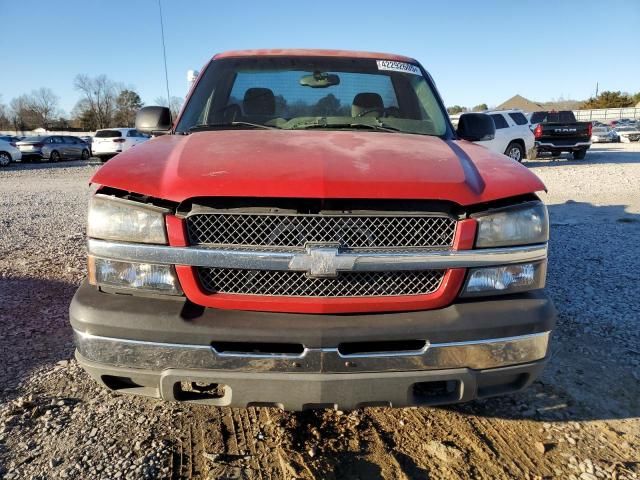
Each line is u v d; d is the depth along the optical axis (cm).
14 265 566
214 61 389
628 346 379
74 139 2966
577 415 297
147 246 222
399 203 224
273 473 246
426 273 229
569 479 247
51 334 388
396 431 281
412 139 304
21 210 989
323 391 218
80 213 968
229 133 307
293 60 388
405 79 390
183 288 222
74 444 262
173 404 301
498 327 227
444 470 251
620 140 3766
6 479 237
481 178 244
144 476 241
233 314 220
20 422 279
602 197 1053
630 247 654
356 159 242
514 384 243
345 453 262
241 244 221
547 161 2005
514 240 234
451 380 226
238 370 217
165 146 279
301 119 351
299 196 214
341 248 220
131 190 226
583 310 445
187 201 221
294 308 220
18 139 3097
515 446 270
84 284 243
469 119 370
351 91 370
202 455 258
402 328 219
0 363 343
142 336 217
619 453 266
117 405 298
